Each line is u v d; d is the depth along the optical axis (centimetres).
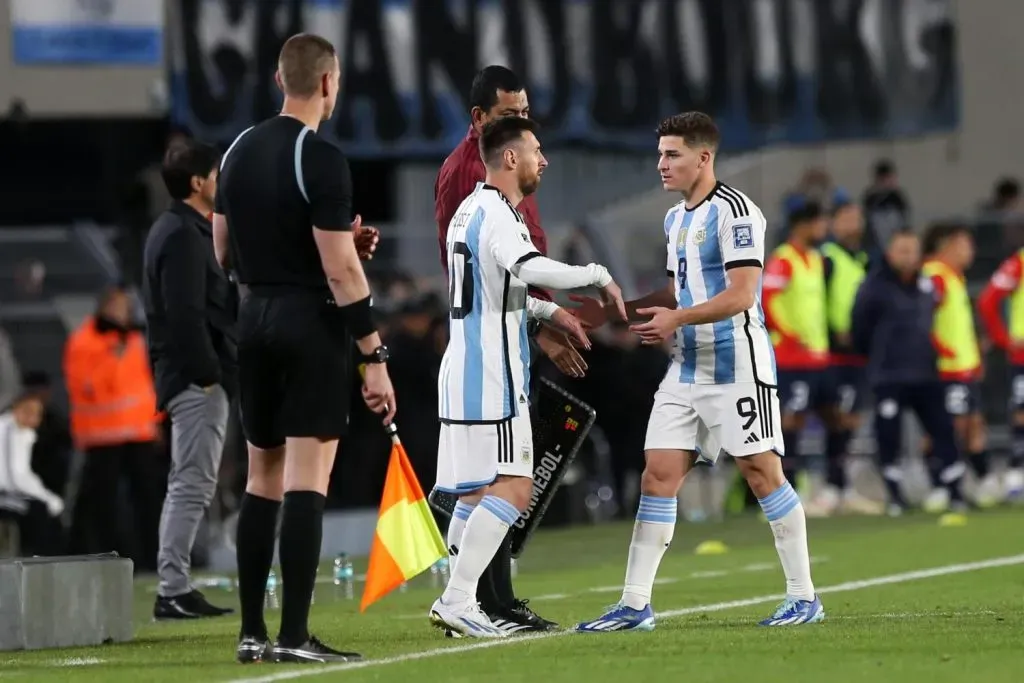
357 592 3794
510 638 2614
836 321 5741
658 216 7538
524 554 4681
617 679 2123
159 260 3341
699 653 2355
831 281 5750
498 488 2625
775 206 7956
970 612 2848
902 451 6406
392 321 5719
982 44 8131
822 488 5788
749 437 2656
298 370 2352
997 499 6034
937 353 5647
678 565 4116
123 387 4756
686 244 2691
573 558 4519
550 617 3002
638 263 6588
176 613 3288
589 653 2380
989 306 5981
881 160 7906
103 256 6072
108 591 2769
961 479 5697
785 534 2719
